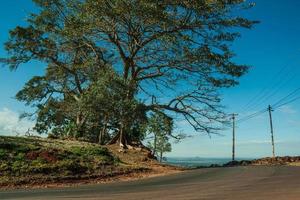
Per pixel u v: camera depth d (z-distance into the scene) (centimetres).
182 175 3133
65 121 5641
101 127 5056
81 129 5053
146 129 4978
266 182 2252
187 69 4772
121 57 4903
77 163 3153
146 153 4522
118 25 4600
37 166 2889
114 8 4291
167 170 3625
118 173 3145
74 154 3466
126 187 2289
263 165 4334
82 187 2377
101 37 4912
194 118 4934
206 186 2178
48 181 2644
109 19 4538
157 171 3497
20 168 2822
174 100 4928
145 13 4259
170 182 2544
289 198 1595
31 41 5212
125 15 4416
